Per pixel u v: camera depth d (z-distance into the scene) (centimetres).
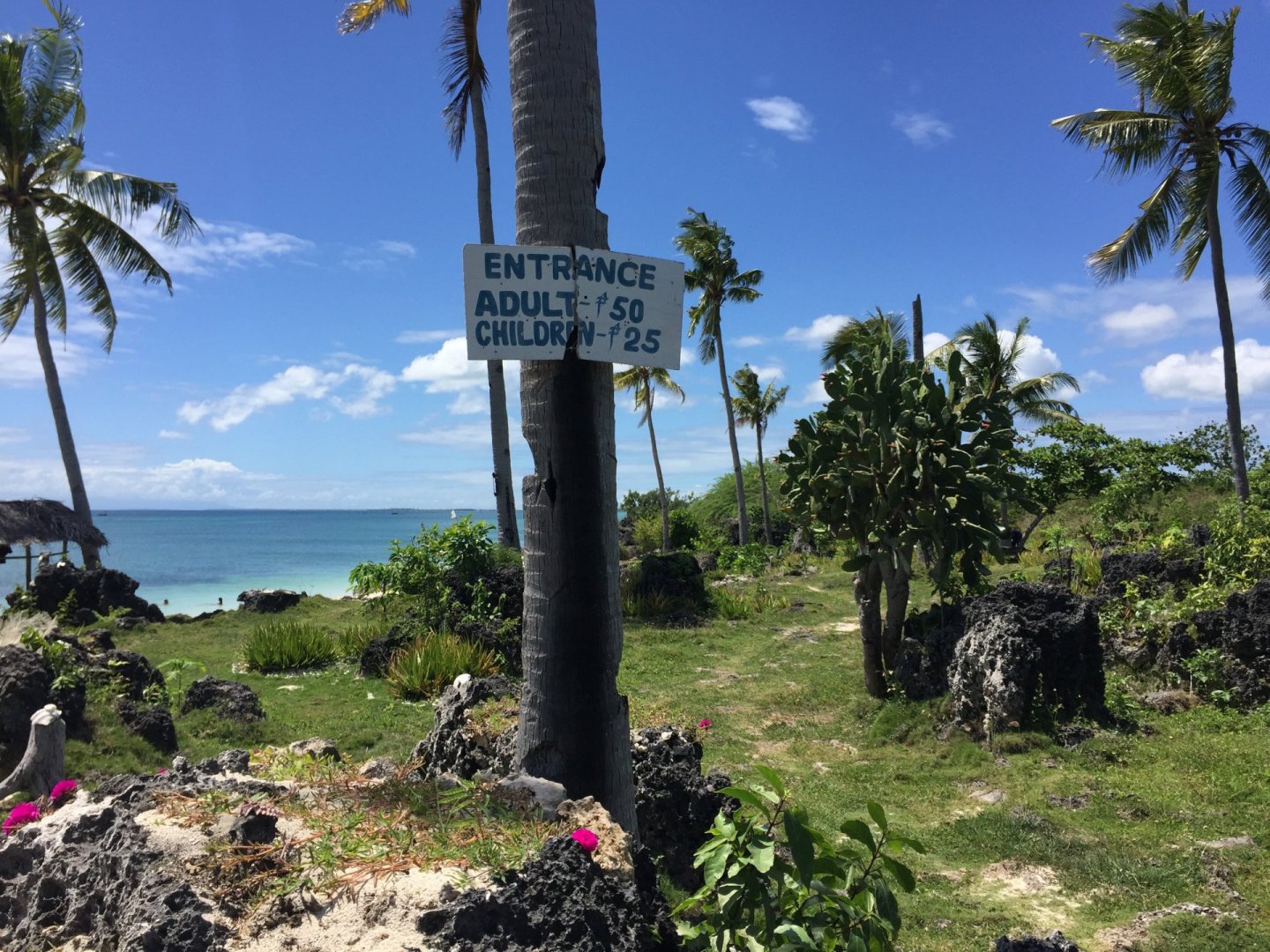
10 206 1814
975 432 1036
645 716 648
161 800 281
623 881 244
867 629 1100
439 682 1105
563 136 376
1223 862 580
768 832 264
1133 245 1783
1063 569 1530
